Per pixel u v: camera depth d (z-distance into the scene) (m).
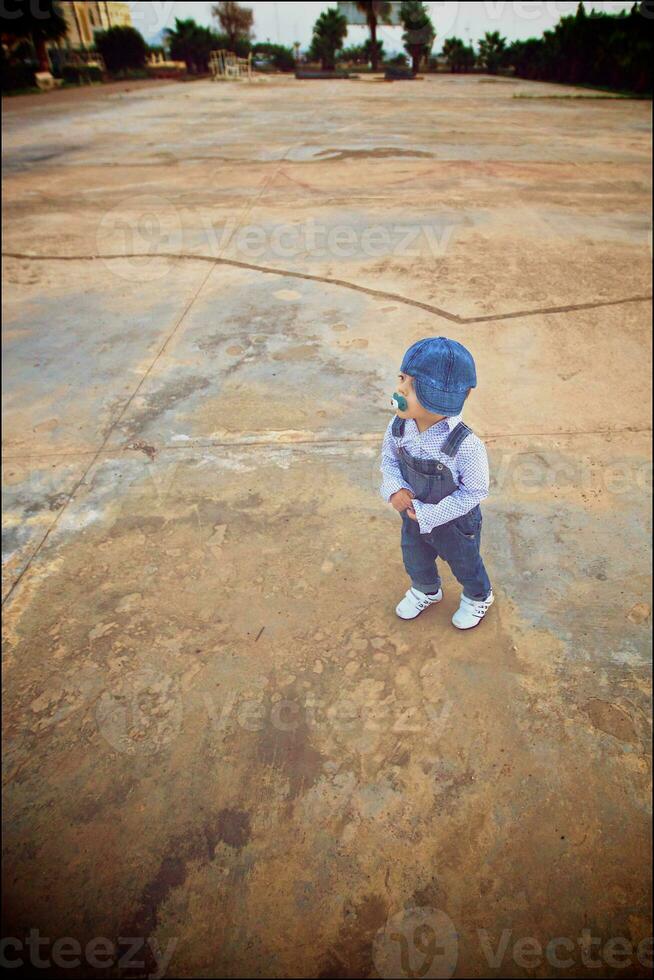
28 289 4.80
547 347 3.77
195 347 3.87
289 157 9.53
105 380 3.54
